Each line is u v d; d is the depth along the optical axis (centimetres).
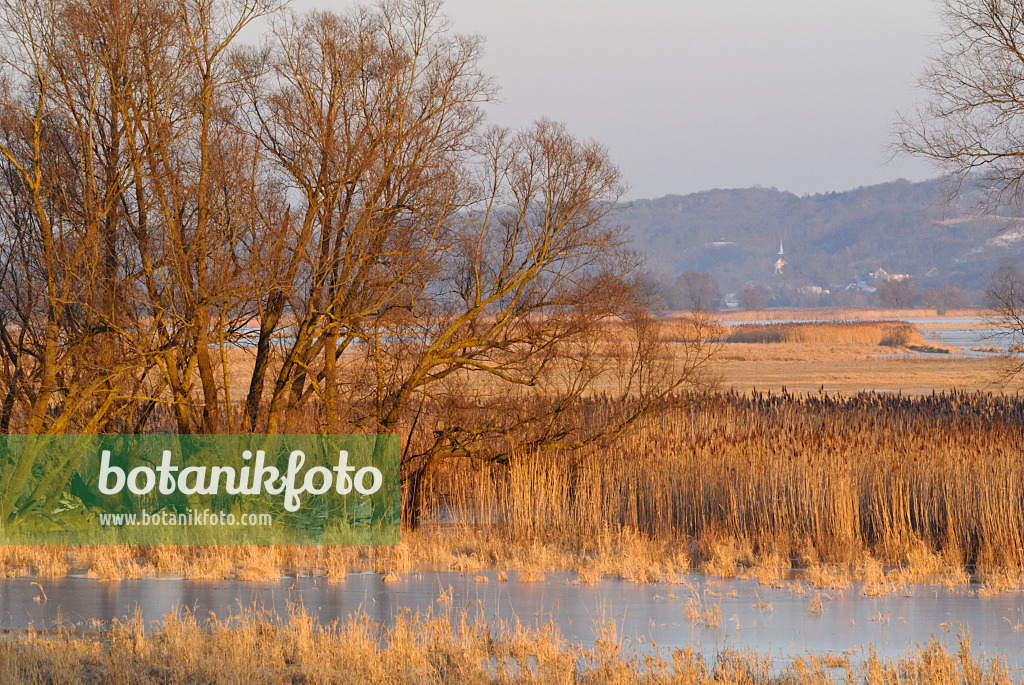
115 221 7731
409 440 8656
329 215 7894
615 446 9094
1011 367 10688
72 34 7481
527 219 8381
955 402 12412
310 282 7988
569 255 8375
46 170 7738
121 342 7962
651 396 9150
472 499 9162
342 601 5403
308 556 6956
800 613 5141
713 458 8969
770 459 8781
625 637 4572
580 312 8456
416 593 5650
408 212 8112
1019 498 7806
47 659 3941
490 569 6606
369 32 8025
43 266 7856
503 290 8356
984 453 8400
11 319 8100
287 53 7875
